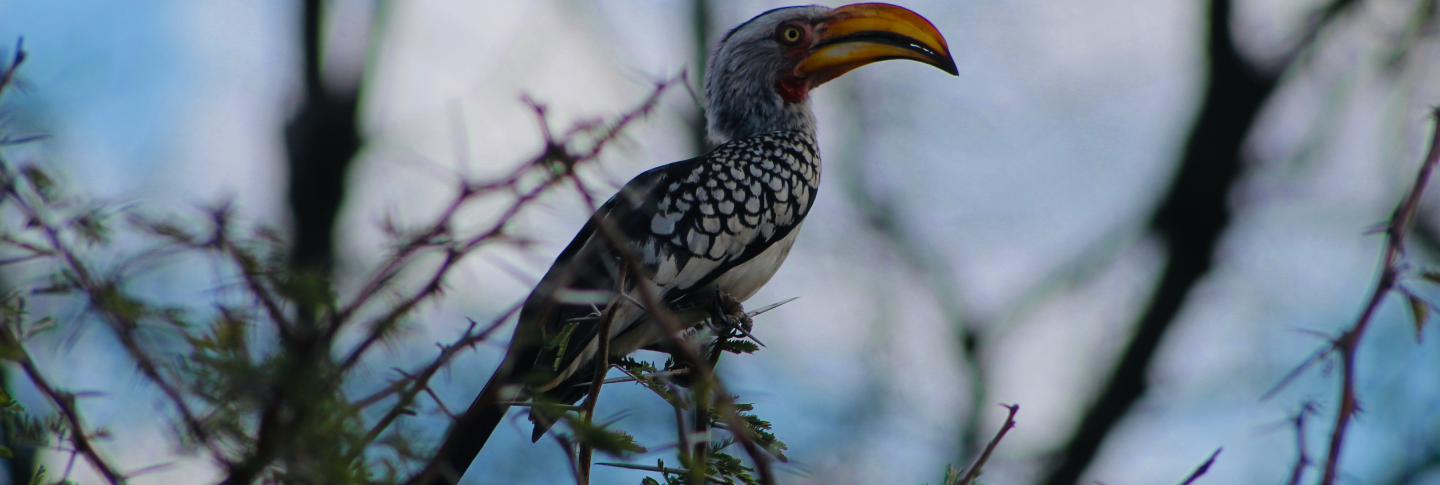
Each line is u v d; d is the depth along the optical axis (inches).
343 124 703.7
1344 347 155.6
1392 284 160.4
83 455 126.1
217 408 112.8
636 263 139.0
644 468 167.8
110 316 112.9
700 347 219.8
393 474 119.0
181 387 113.1
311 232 693.9
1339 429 150.6
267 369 109.0
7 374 149.6
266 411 111.8
